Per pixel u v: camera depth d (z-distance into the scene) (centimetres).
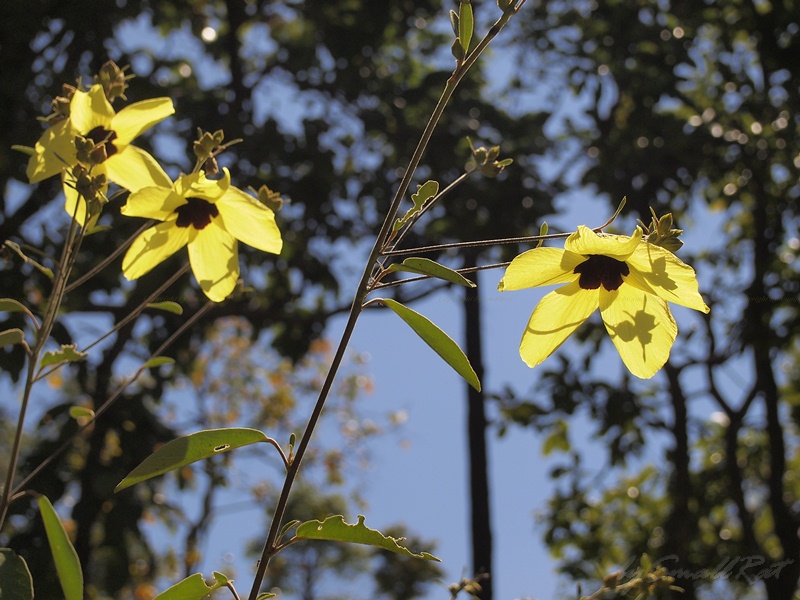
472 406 571
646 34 671
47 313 165
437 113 146
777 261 702
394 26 725
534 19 723
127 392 570
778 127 677
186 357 670
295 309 739
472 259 595
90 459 521
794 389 803
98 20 595
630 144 657
